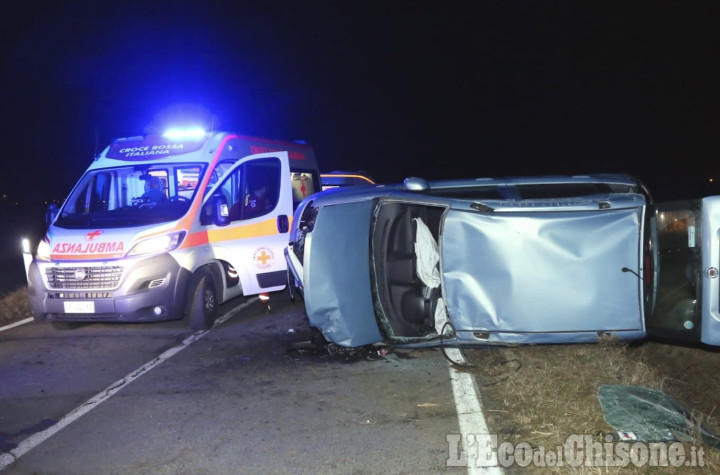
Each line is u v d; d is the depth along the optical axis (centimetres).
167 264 701
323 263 578
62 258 709
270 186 832
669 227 514
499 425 450
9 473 414
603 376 512
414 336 606
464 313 550
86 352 679
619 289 524
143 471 409
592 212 530
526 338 539
